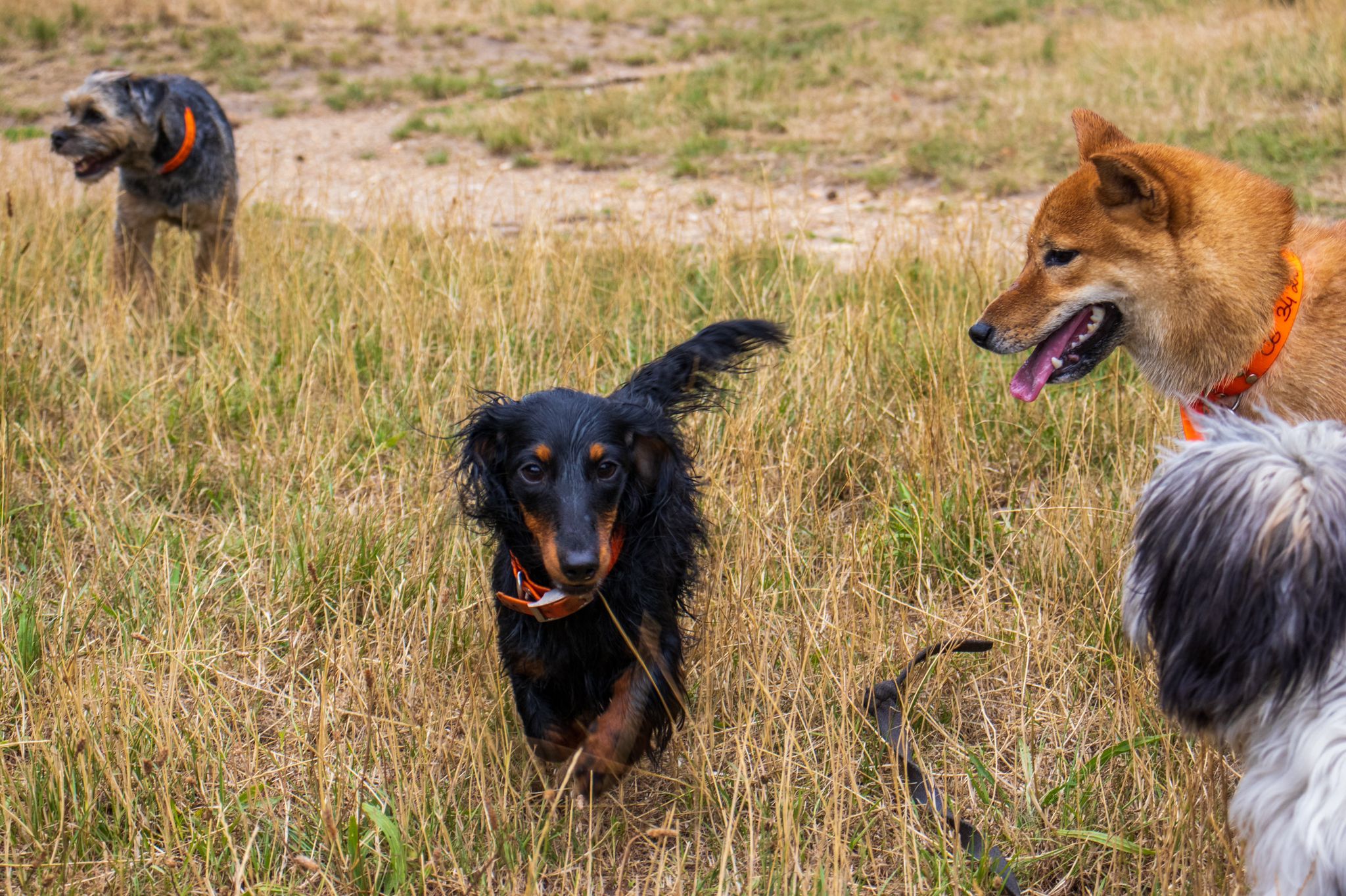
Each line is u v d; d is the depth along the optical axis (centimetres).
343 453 481
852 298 587
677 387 379
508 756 309
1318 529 209
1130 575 252
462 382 516
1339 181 762
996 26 1402
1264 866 225
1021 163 875
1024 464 470
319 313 589
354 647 350
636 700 305
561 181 967
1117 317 365
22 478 461
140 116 615
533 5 1677
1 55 1405
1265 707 222
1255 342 335
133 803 303
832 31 1416
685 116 1105
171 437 499
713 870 295
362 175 1028
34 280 609
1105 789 307
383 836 305
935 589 409
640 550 319
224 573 414
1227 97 951
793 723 325
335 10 1614
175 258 709
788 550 387
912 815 296
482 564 398
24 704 330
